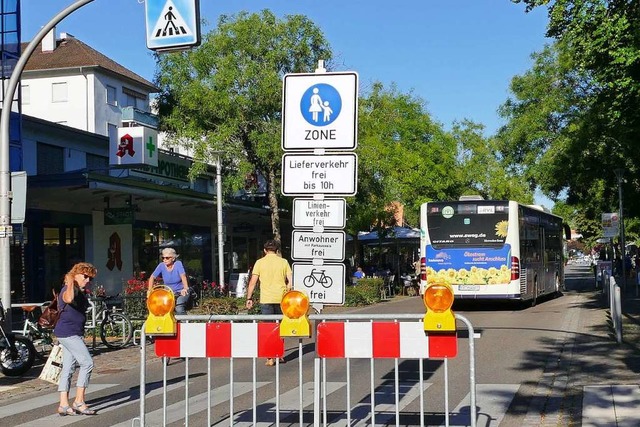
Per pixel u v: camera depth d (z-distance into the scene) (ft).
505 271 76.28
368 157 101.86
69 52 146.10
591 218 168.66
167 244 110.52
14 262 81.71
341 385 35.65
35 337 46.03
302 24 93.71
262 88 90.02
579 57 62.23
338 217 25.86
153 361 47.19
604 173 103.19
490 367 40.47
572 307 82.69
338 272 25.88
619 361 40.29
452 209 77.82
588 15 58.59
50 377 32.94
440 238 77.77
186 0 38.47
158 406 31.71
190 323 23.90
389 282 123.03
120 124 148.36
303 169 26.00
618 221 106.11
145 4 38.86
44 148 88.69
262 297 43.50
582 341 50.03
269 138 90.79
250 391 34.76
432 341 22.25
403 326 22.44
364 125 116.37
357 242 134.10
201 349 23.82
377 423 27.07
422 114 147.23
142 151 86.99
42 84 143.54
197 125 93.09
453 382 35.81
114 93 148.15
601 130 87.66
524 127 124.67
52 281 87.61
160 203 98.37
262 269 43.55
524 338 53.42
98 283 90.07
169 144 100.58
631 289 118.11
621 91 60.29
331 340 22.81
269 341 23.39
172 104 99.25
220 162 90.02
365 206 109.70
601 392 31.12
